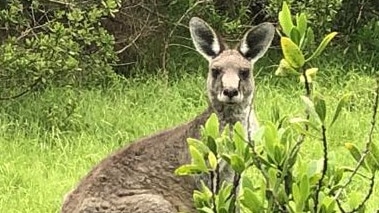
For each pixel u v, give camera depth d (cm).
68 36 1032
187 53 1230
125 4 1198
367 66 1165
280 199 373
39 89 1097
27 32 1067
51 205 794
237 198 394
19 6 1048
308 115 388
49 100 1067
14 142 958
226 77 687
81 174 866
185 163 657
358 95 1055
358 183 786
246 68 699
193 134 664
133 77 1202
